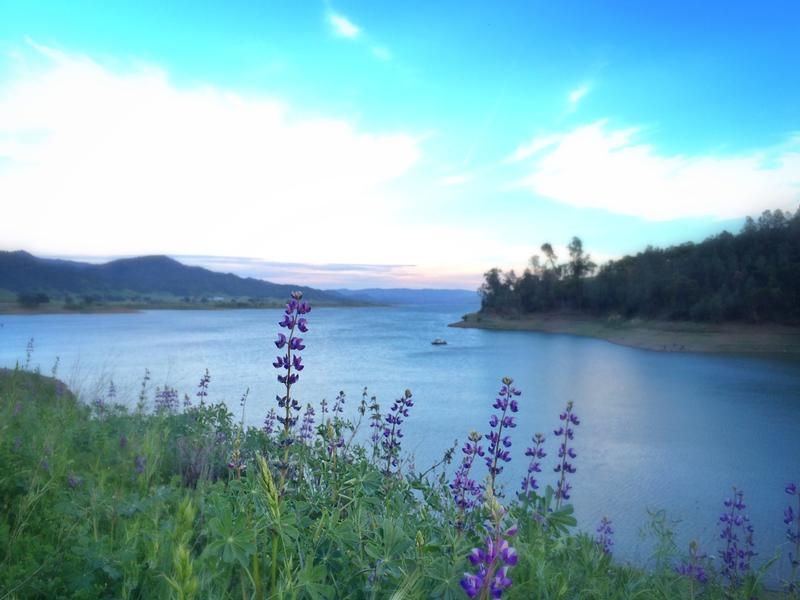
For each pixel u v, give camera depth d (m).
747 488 13.73
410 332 101.75
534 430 20.55
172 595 1.98
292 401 2.60
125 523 2.97
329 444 4.00
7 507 3.17
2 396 6.77
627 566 4.79
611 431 21.14
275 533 2.08
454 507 3.64
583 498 12.26
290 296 2.64
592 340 80.50
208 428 6.53
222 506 2.38
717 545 8.92
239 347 58.91
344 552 2.57
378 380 33.84
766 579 6.38
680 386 35.12
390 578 2.44
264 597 2.15
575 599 2.88
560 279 128.00
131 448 4.79
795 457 17.19
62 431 5.26
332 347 66.12
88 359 41.81
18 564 2.50
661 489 13.34
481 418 21.92
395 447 4.50
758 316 76.81
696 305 82.69
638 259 114.44
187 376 31.17
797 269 76.38
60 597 2.36
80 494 3.39
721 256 89.69
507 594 2.51
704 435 20.67
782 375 41.16
